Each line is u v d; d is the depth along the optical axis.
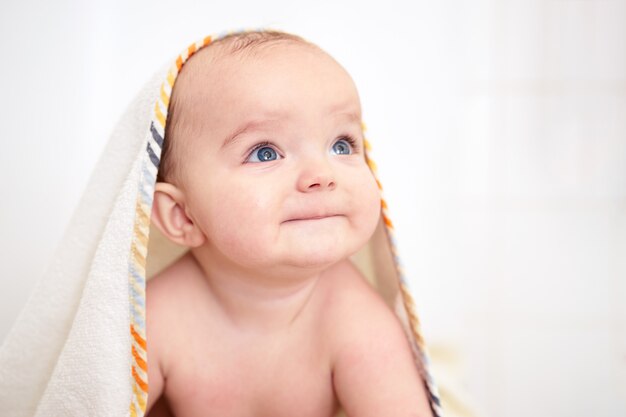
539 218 1.50
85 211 0.74
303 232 0.62
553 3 1.49
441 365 1.20
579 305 1.50
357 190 0.65
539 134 1.50
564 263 1.50
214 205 0.64
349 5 1.47
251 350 0.72
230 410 0.73
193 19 1.45
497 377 1.51
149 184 0.66
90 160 1.40
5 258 1.33
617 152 1.49
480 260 1.52
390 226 0.75
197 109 0.66
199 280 0.75
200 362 0.72
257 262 0.63
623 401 1.47
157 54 1.45
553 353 1.50
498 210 1.51
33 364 0.73
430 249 1.50
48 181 1.36
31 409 0.74
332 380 0.71
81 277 0.73
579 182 1.49
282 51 0.66
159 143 0.66
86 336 0.65
